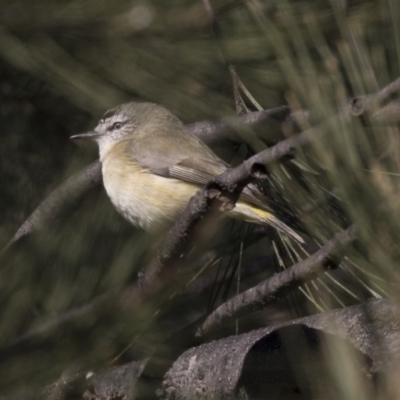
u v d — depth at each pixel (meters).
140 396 5.93
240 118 6.09
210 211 5.29
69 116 7.68
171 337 6.29
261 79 6.25
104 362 5.36
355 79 4.14
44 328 5.01
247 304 5.61
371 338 4.44
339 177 3.50
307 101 4.09
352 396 3.20
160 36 6.18
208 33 6.22
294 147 4.29
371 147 3.68
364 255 3.93
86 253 6.36
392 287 3.25
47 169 7.66
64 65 6.17
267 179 6.20
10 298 5.71
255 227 7.14
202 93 6.27
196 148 8.42
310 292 5.86
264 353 5.17
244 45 6.04
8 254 6.05
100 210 7.92
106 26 6.09
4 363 4.91
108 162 8.51
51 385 6.01
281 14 5.25
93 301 5.09
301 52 4.65
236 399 5.29
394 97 3.56
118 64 6.23
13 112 7.47
